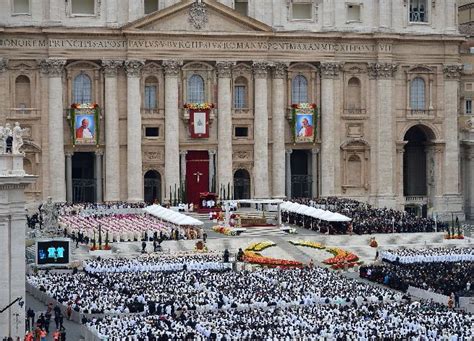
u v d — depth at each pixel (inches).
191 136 5772.6
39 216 5187.0
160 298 3491.6
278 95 5900.6
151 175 5846.5
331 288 3713.1
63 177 5629.9
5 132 3051.2
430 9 6141.7
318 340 2930.6
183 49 5733.3
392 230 5113.2
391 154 6082.7
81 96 5674.2
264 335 2945.4
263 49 5846.5
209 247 4687.5
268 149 5925.2
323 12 5964.6
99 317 3331.7
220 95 5812.0
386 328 3043.8
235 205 5319.9
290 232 5059.1
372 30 6028.5
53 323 3420.3
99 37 5629.9
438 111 6176.2
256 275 3969.0
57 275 3949.3
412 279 3937.0
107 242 4537.4
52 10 5556.1
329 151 5974.4
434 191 6210.6
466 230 5457.7
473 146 6284.5
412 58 6107.3
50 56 5565.9
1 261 3014.3
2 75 5521.7
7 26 5492.1
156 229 4845.0
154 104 5767.7
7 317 3034.0
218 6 5738.2
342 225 5068.9
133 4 5693.9
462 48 6599.4
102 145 5708.7
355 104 6058.1
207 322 3112.7
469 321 3134.8
